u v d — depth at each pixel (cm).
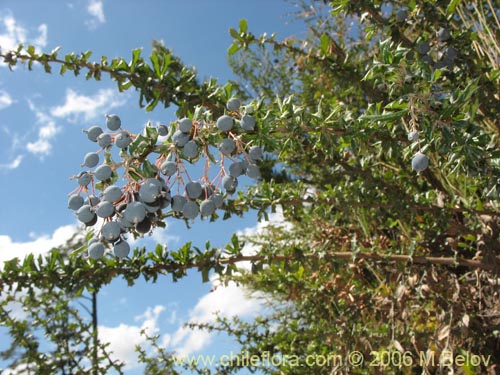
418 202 337
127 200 178
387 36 312
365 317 412
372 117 216
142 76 303
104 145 186
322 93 514
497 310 345
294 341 471
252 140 211
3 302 454
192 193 192
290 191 329
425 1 300
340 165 358
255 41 349
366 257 317
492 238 328
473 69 312
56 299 481
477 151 208
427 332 351
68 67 306
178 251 290
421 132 222
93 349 461
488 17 359
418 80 215
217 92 297
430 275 327
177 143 186
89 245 181
